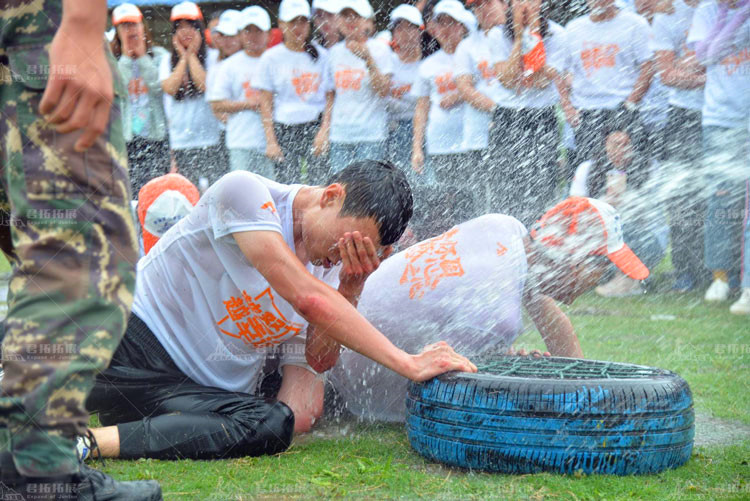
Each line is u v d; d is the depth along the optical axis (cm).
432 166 563
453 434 214
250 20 563
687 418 213
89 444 216
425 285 263
